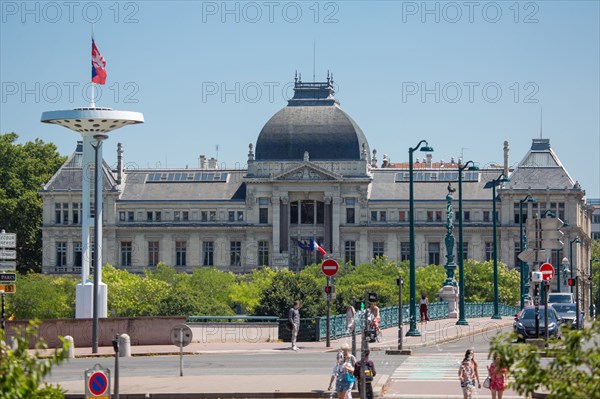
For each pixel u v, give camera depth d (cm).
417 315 11356
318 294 11700
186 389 5394
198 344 8575
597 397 2825
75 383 5719
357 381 5097
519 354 3012
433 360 7138
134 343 8312
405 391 5491
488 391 5494
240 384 5600
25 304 16512
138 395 5225
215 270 19638
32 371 2822
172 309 14175
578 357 2939
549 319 8331
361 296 14612
